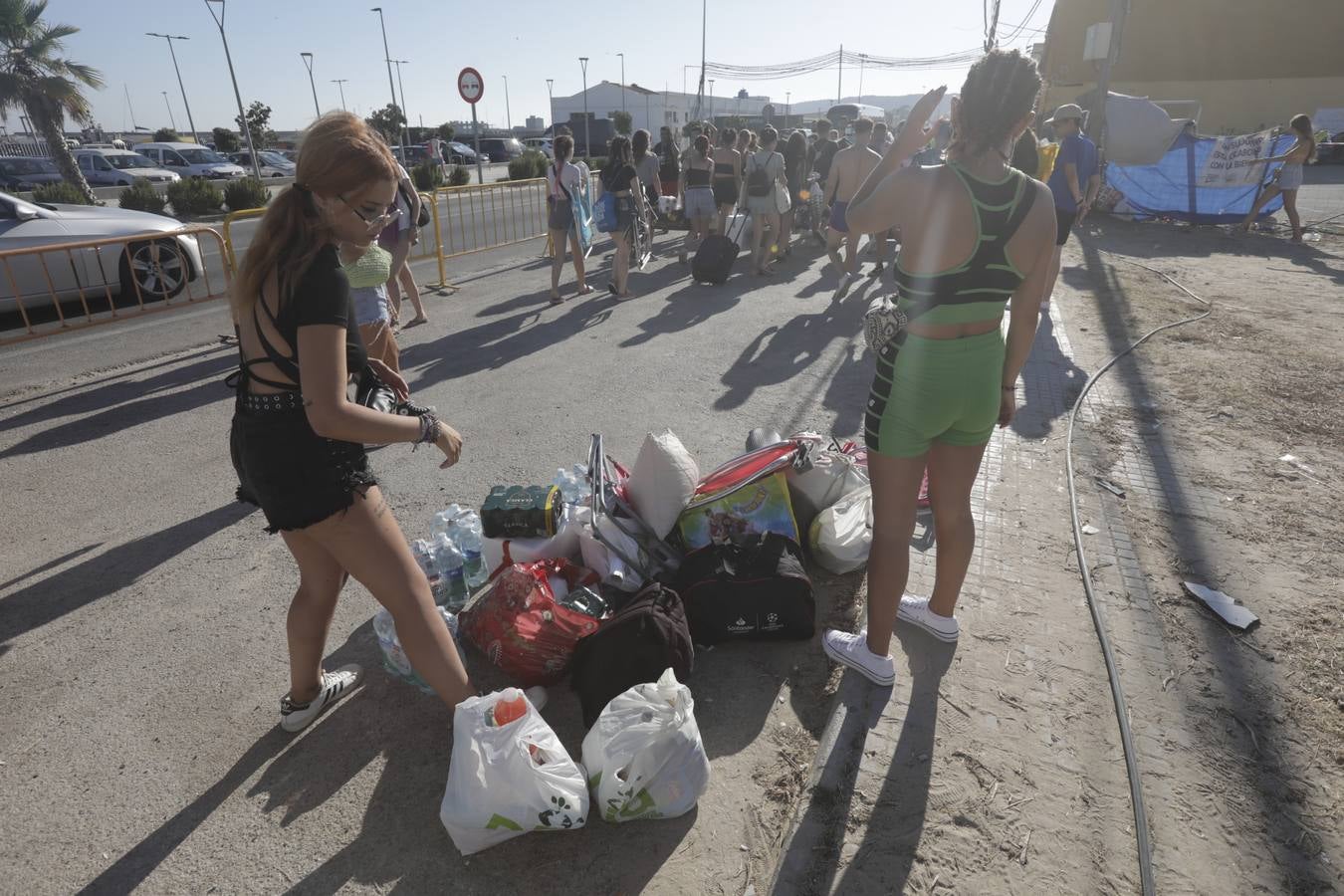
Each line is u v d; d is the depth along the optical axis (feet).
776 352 21.58
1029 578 10.85
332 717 8.75
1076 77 103.76
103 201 74.43
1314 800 7.36
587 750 7.36
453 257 38.09
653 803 7.16
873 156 24.86
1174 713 8.46
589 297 28.86
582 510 10.76
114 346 23.17
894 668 8.84
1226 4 97.96
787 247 35.70
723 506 10.78
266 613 10.60
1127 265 33.96
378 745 8.37
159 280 28.63
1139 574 11.00
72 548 12.21
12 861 7.06
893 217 7.10
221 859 7.07
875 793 7.45
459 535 11.67
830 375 19.67
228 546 12.27
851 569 11.15
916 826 7.11
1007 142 6.66
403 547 7.35
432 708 8.89
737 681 9.29
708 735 8.48
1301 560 11.44
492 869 6.96
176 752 8.29
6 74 67.00
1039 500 13.10
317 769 8.07
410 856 7.09
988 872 6.68
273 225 6.10
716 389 18.76
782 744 8.38
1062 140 23.72
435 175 77.41
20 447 15.98
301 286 6.05
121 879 6.89
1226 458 14.80
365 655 9.75
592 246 42.04
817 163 39.99
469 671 9.39
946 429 7.64
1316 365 20.04
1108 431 15.93
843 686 8.78
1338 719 8.38
